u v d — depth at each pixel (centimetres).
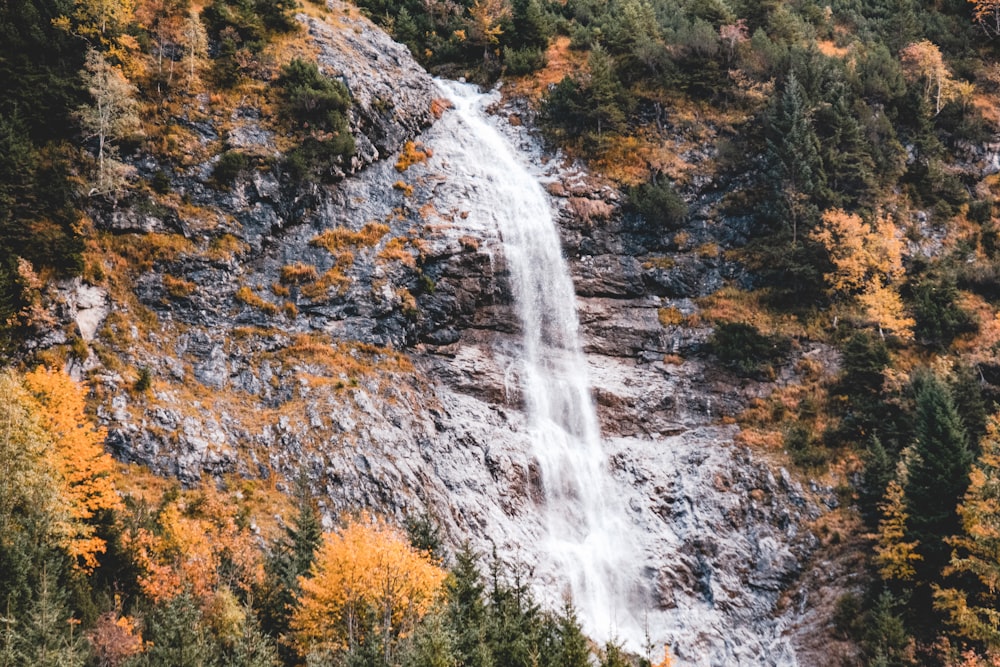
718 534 5588
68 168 5481
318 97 6450
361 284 5931
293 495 4775
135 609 3588
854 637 4947
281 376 5356
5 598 3209
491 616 3631
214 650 3447
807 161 6962
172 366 5131
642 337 6650
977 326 6444
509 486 5481
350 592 3600
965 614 4597
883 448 5528
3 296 4616
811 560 5422
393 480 5003
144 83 6166
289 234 6041
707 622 5256
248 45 6700
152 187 5734
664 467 5947
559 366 6381
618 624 5256
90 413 4628
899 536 5122
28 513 3628
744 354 6412
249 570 4144
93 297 5097
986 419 5516
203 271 5591
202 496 4553
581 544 5534
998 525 4597
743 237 7056
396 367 5722
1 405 3797
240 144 6128
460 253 6341
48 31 6006
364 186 6525
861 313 6575
